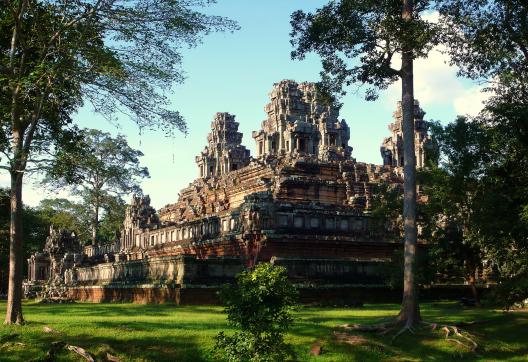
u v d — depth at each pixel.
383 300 45.62
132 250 75.19
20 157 23.11
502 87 29.14
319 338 23.52
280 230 48.34
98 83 24.81
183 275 38.50
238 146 91.00
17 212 24.23
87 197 75.12
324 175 59.94
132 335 22.14
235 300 19.23
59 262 66.38
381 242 52.38
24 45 24.86
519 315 30.00
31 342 21.47
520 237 26.47
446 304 42.72
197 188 80.50
